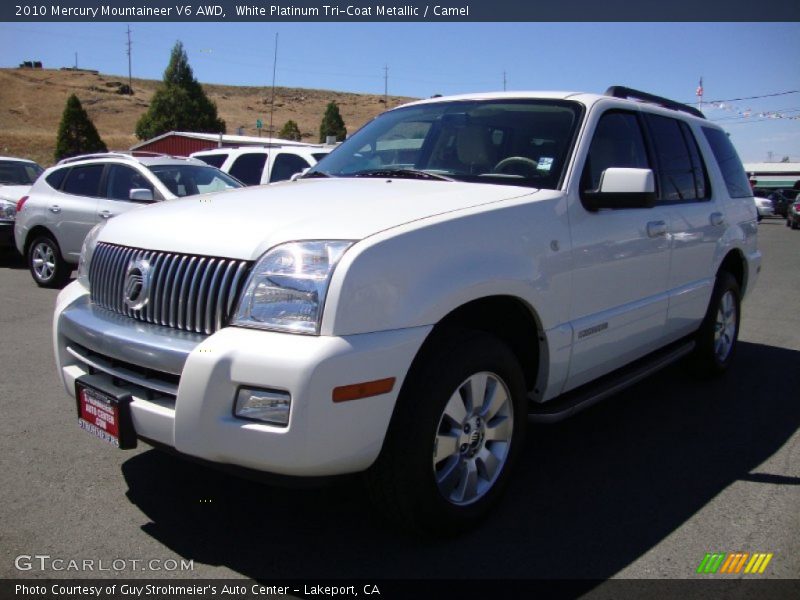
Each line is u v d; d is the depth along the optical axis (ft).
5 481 11.37
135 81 432.25
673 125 15.52
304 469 7.99
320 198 10.29
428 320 8.70
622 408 15.75
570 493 11.37
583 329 11.39
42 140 229.86
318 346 7.90
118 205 28.68
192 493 11.07
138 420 8.87
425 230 8.96
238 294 8.61
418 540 9.69
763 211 105.81
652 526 10.32
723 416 15.26
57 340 10.63
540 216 10.59
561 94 13.08
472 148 12.46
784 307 29.50
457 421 9.46
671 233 13.94
